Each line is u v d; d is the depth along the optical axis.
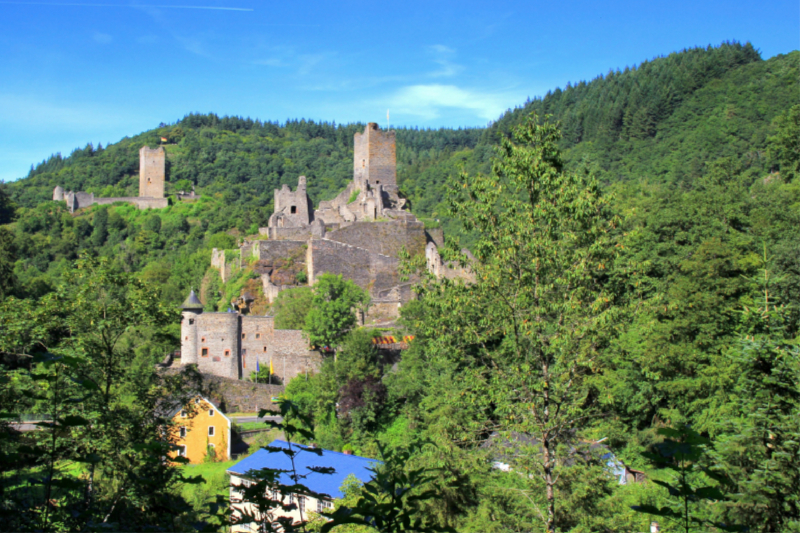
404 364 55.28
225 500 12.34
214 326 72.19
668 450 10.99
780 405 19.48
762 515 16.56
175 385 25.89
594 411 26.72
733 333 37.91
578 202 22.02
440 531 11.20
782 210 58.28
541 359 23.30
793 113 91.44
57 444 17.06
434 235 96.25
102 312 26.53
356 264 85.75
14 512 13.38
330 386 56.50
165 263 127.75
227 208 159.88
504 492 24.97
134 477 15.16
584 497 23.64
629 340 41.19
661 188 92.31
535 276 22.77
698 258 41.84
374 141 107.12
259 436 57.81
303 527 12.04
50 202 178.88
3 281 78.69
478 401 24.59
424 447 26.59
